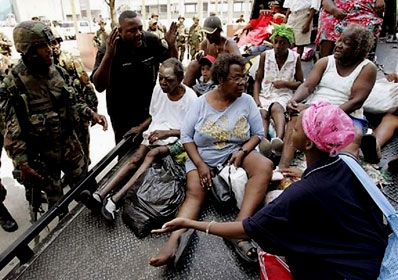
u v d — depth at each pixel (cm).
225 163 219
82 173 312
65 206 210
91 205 219
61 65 313
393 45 500
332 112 118
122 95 306
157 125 260
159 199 203
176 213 205
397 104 287
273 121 274
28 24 243
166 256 173
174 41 346
